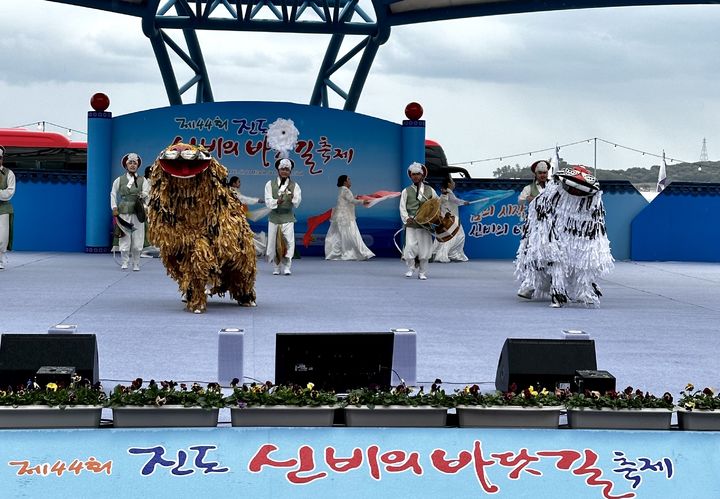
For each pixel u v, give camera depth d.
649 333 12.77
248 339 11.66
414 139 24.89
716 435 7.11
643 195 26.05
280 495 6.74
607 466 6.96
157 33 34.69
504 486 6.86
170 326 12.59
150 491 6.68
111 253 24.77
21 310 13.96
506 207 25.77
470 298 16.50
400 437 6.99
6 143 30.47
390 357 7.83
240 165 24.73
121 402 6.98
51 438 6.79
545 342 7.89
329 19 34.56
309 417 7.09
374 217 24.92
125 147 24.64
